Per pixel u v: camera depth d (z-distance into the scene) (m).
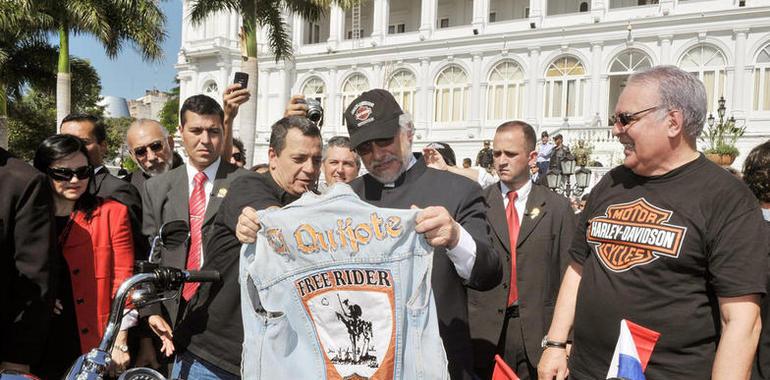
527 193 4.58
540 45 29.86
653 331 2.58
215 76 38.91
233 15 38.91
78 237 3.56
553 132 27.22
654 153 2.69
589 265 2.91
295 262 2.48
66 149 3.47
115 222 3.72
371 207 2.49
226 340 3.06
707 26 26.31
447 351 2.84
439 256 2.89
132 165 30.41
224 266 3.06
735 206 2.56
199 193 4.26
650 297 2.66
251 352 2.45
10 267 2.77
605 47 28.56
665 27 27.19
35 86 22.14
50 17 18.34
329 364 2.46
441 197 2.93
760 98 25.55
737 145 25.42
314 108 4.11
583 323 2.89
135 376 2.49
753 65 25.59
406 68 33.69
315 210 2.49
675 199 2.67
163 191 4.31
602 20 29.12
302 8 17.08
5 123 20.30
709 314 2.63
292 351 2.48
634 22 27.67
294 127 3.18
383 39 35.09
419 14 38.28
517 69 30.72
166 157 5.18
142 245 4.11
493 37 30.92
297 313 2.48
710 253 2.58
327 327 2.48
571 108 29.45
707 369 2.61
